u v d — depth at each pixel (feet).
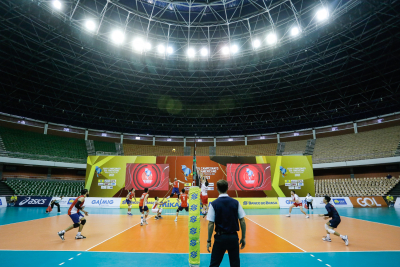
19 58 88.48
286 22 90.68
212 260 12.14
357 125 135.85
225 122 159.22
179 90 126.41
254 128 160.86
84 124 149.38
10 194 98.58
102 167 75.10
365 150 118.73
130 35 96.12
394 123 124.36
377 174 115.34
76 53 90.84
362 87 114.32
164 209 70.59
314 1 83.66
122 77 113.70
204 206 51.52
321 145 138.51
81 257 20.84
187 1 88.58
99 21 87.71
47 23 74.69
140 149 154.92
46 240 27.45
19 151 113.29
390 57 90.74
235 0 89.10
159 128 162.71
